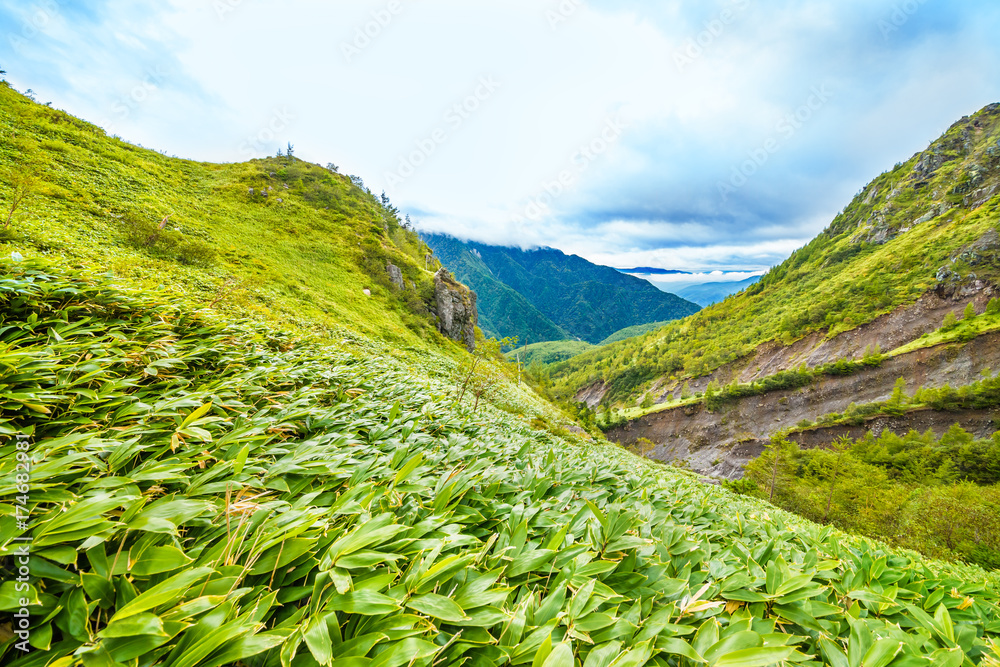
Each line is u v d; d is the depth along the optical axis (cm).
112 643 122
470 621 155
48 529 144
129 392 327
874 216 17662
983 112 18825
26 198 1928
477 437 500
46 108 4106
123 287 512
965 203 14338
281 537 169
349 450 312
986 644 234
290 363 536
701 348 15150
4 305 384
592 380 17600
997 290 9994
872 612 261
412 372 1325
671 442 10931
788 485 3750
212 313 604
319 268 4194
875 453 7181
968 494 2502
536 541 248
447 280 5594
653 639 174
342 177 8344
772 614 224
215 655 124
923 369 9212
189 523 185
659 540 276
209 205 4300
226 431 310
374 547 193
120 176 3497
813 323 12506
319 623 141
